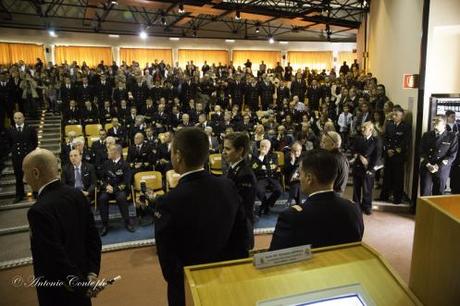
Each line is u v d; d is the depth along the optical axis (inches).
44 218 70.4
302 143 276.1
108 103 365.4
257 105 447.2
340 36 732.0
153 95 406.3
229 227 61.5
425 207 52.8
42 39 573.0
